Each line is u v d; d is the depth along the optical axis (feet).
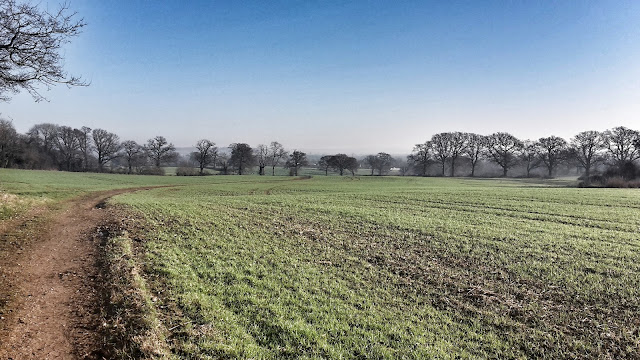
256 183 237.66
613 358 24.70
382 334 26.78
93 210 81.20
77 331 24.59
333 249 49.78
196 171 342.85
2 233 48.57
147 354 21.52
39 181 172.14
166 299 29.78
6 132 264.31
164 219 65.26
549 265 43.01
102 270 36.17
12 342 22.16
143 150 331.98
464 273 40.75
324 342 25.13
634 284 36.78
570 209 89.51
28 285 31.53
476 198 116.47
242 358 22.29
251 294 32.99
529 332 27.99
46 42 48.37
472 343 26.21
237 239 53.31
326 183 243.40
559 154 319.27
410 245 52.39
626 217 76.89
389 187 195.21
